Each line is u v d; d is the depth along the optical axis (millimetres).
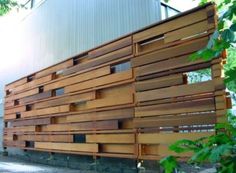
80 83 5590
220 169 1012
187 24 3887
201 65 3652
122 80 4715
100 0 5945
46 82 6621
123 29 5340
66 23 6852
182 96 3842
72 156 5945
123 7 5402
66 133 5867
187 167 3225
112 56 4965
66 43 6766
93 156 5258
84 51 5672
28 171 5465
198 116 3625
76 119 5629
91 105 5297
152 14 4867
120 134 4680
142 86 4375
